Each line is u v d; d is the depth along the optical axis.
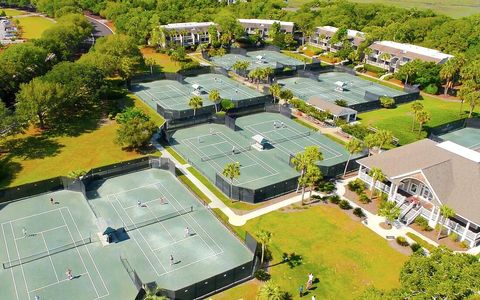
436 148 81.69
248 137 103.12
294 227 70.88
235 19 187.50
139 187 81.00
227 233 69.06
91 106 117.00
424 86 141.12
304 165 75.88
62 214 72.62
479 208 67.38
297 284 59.00
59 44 146.12
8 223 69.75
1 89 112.50
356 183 83.31
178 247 65.31
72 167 86.50
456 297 41.84
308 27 192.00
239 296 56.56
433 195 71.31
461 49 166.00
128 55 138.88
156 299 48.53
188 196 78.69
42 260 61.81
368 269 62.34
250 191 76.12
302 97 128.88
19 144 94.94
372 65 162.88
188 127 107.38
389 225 72.44
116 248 64.69
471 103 116.31
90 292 56.34
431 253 47.88
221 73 149.50
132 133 91.56
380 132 85.94
